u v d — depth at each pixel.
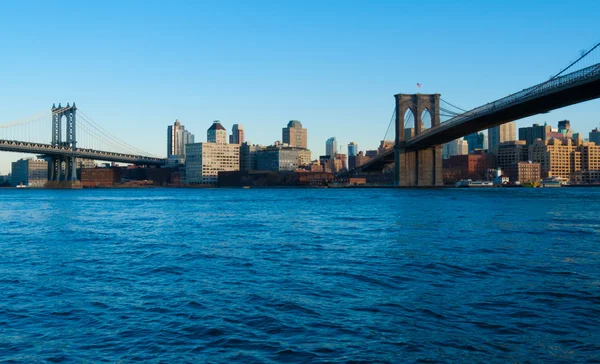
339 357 14.14
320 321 17.23
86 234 46.66
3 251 35.03
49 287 22.98
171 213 78.62
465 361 13.74
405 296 20.28
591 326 16.25
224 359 14.16
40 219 66.88
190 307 19.22
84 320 17.81
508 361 13.69
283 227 51.38
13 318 18.12
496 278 23.39
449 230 44.69
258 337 15.80
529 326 16.33
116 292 21.89
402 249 33.06
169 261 29.92
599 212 67.69
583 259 28.42
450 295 20.34
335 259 29.67
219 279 24.31
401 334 15.81
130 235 45.44
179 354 14.59
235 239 41.06
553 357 13.91
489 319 17.09
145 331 16.53
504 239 37.72
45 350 15.04
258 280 23.91
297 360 13.99
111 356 14.53
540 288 21.20
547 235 40.25
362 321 17.14
